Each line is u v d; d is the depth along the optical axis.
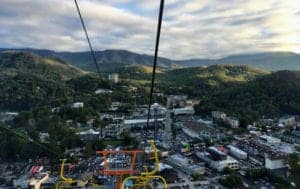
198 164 103.69
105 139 133.50
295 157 99.00
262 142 131.12
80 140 123.06
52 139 122.06
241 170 99.31
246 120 157.50
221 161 100.88
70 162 102.19
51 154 110.31
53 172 95.38
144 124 153.50
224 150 115.31
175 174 93.44
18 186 84.06
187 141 129.75
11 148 111.31
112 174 14.45
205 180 91.56
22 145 111.69
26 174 93.12
